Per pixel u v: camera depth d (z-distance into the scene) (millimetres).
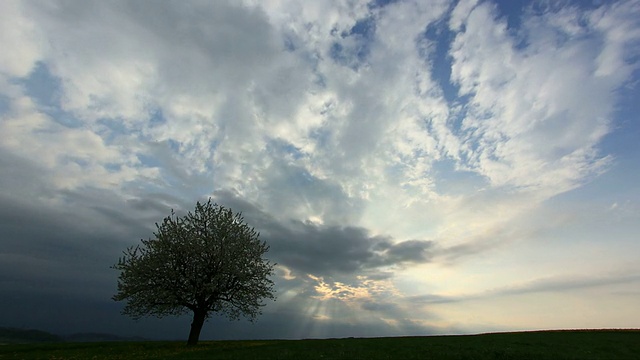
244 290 45875
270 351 33562
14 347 40375
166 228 46969
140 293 43531
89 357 33062
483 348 34250
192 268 45281
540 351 32531
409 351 33312
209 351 34219
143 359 30766
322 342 42438
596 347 34969
